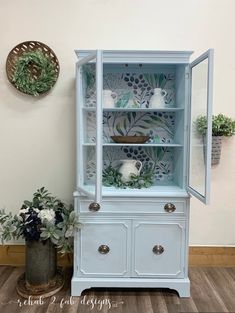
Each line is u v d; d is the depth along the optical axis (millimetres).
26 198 2402
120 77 2312
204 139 1784
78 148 2049
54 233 1918
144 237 2010
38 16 2287
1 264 2438
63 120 2352
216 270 2395
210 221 2443
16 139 2361
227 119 2234
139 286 2021
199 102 1868
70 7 2289
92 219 1998
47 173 2387
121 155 2375
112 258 2020
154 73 2305
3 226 2061
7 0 2271
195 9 2303
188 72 2004
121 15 2301
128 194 1964
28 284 2041
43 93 2320
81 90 2043
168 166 2381
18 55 2283
